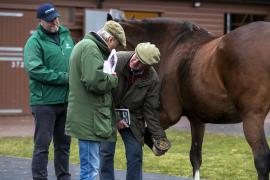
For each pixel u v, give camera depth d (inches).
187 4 1167.6
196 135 441.7
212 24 1194.0
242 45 354.6
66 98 415.8
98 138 349.1
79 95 348.2
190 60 391.2
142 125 366.9
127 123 360.8
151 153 644.7
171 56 411.8
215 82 368.8
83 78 340.8
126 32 446.0
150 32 435.2
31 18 1042.7
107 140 352.5
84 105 347.6
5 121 975.0
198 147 443.8
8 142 728.3
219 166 568.1
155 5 1141.1
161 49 421.7
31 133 831.7
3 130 863.7
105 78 337.4
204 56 380.5
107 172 388.2
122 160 597.6
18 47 1035.9
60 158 431.5
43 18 409.7
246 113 356.2
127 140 366.6
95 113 346.9
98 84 336.8
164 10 1148.5
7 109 1032.8
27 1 1035.9
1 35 1024.9
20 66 1038.4
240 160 600.7
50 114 413.4
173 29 423.8
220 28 1202.0
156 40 428.5
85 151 352.2
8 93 1031.6
